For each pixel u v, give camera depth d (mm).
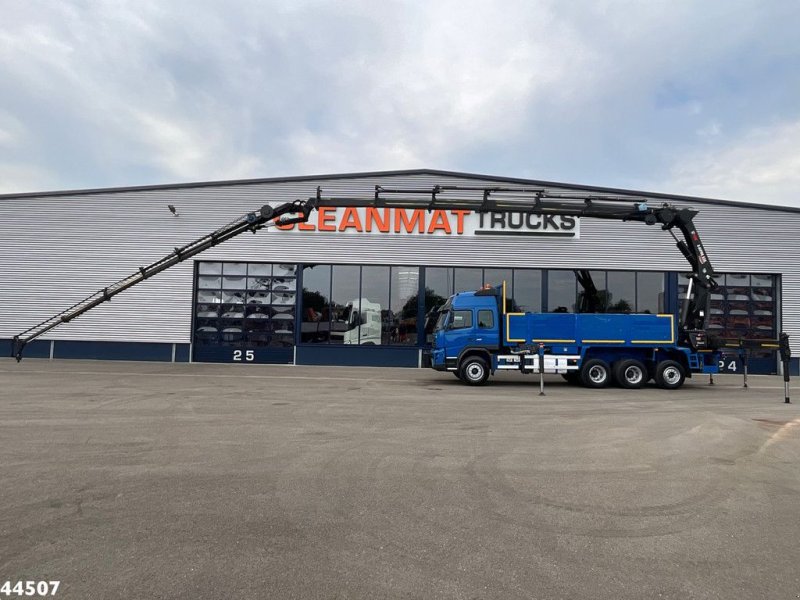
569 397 12695
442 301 21719
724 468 6137
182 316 21719
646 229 22016
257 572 3445
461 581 3361
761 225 22219
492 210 15398
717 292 22078
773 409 10883
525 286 21812
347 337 21672
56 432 7621
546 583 3354
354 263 21797
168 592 3176
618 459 6492
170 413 9312
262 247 21828
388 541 3965
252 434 7617
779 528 4348
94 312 21703
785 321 21938
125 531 4086
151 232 21984
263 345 21703
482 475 5715
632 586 3334
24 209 21969
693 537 4137
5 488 5082
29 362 20000
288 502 4781
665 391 14539
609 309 21828
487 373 15211
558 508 4738
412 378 17047
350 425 8422
